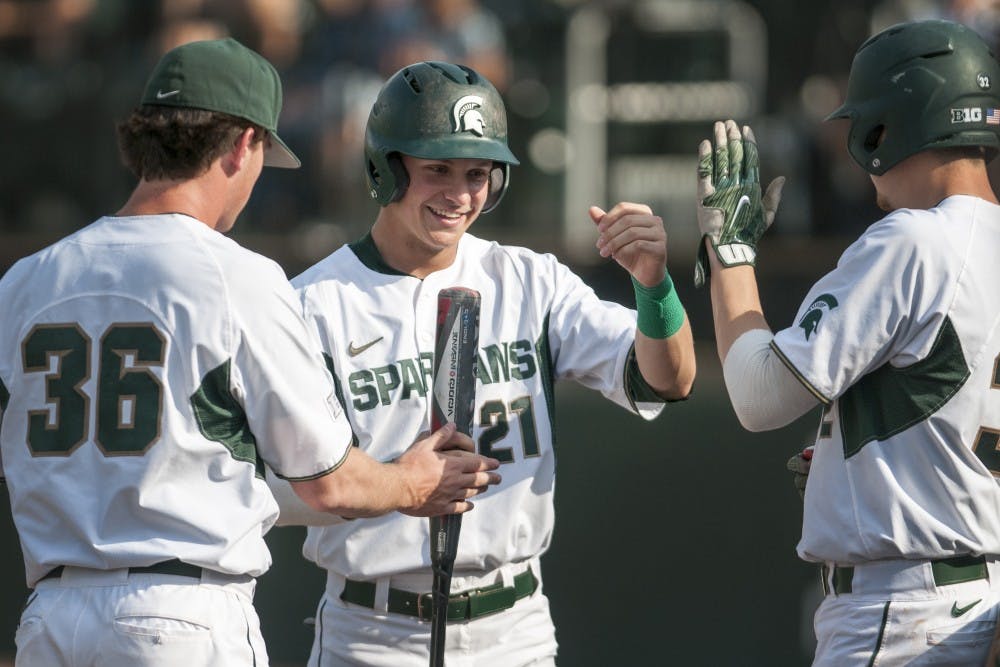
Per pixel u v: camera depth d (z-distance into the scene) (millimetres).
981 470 10969
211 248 10891
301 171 30453
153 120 10969
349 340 12867
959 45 11352
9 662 24125
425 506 11672
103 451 10672
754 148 12523
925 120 11281
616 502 23578
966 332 10875
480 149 12406
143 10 32875
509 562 12906
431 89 12492
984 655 11031
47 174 32719
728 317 11875
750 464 23047
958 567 11047
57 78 32781
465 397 12023
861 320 10961
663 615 23125
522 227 33562
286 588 23500
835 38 32688
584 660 23359
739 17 33281
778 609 22656
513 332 13117
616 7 33531
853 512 11172
